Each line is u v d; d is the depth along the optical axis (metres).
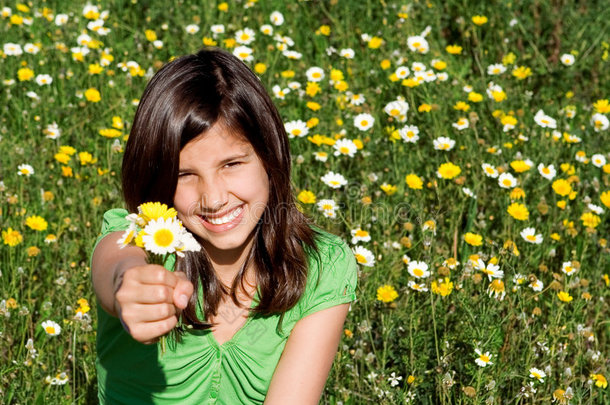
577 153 4.15
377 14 5.95
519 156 4.09
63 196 3.73
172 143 1.69
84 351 2.86
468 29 5.63
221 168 1.73
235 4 5.95
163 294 1.26
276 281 1.88
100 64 5.04
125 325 1.28
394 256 3.24
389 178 3.96
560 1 5.97
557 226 3.65
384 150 4.19
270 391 1.88
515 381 2.73
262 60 5.33
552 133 4.40
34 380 2.64
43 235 3.48
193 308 1.88
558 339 2.88
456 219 3.62
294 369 1.89
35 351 2.72
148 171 1.74
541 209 3.53
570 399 2.60
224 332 1.93
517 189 3.63
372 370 2.69
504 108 4.69
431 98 4.61
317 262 1.93
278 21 5.65
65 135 4.25
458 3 5.93
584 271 3.40
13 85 4.84
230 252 1.89
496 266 2.88
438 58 5.28
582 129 4.57
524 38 5.76
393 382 2.62
